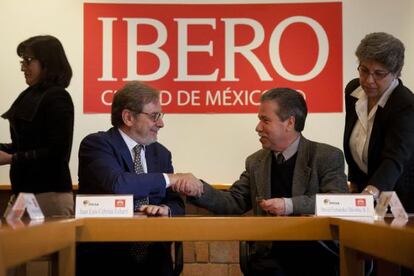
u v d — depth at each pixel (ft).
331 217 6.30
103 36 11.45
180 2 11.48
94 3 11.49
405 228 4.32
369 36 7.90
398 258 4.29
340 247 6.02
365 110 8.34
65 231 5.48
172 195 8.28
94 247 7.53
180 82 11.43
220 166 11.30
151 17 11.49
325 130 11.35
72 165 11.23
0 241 3.48
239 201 8.37
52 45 9.12
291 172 7.93
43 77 8.98
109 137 7.98
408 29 11.41
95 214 6.45
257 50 11.46
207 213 11.16
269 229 6.23
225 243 11.27
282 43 11.47
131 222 6.15
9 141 11.25
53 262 5.96
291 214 7.31
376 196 7.41
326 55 11.44
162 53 11.46
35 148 8.84
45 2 11.44
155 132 8.10
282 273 7.36
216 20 11.47
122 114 8.01
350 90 8.77
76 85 11.37
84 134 11.31
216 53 11.46
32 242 4.25
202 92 11.41
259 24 11.47
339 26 11.48
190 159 11.30
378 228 4.78
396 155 7.66
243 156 11.32
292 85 11.43
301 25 11.47
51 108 8.81
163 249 7.82
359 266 6.00
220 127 11.36
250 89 11.42
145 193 7.41
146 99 7.97
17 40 11.40
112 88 11.41
